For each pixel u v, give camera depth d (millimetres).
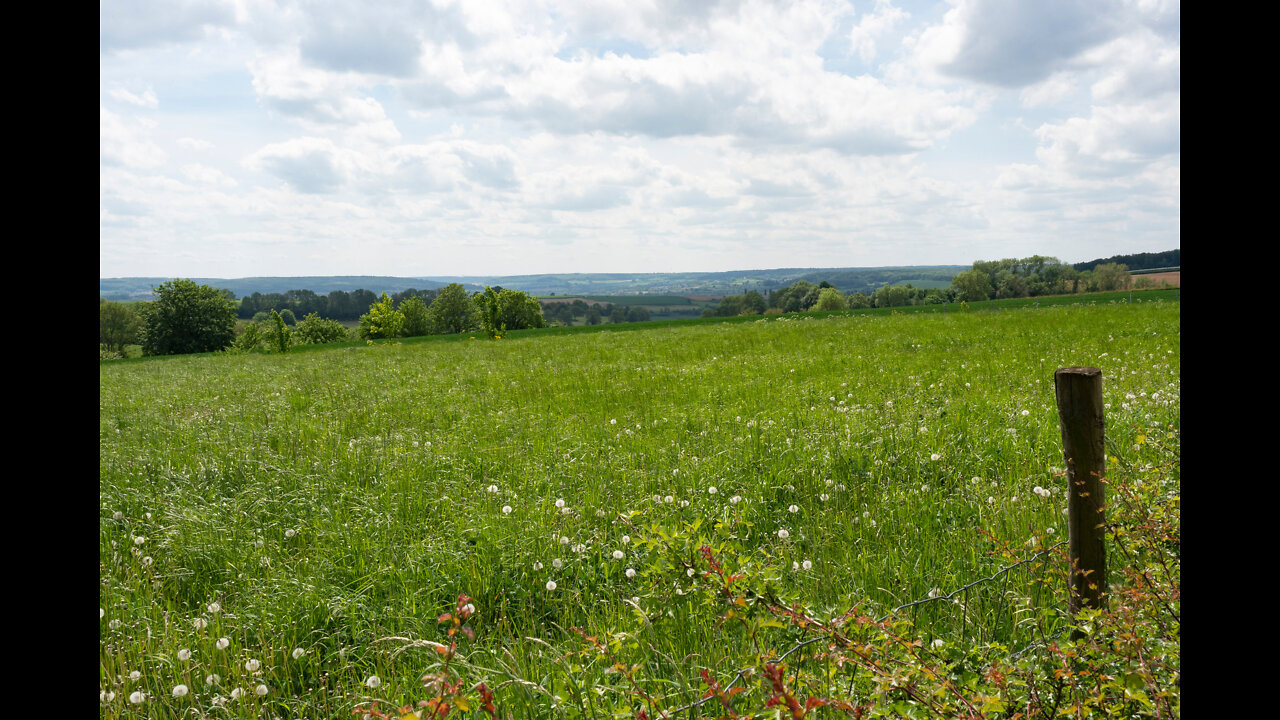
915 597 3811
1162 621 2320
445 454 7785
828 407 9164
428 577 4434
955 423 7547
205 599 4449
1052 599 3539
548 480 6531
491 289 51438
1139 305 29891
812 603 3553
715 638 3363
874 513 5168
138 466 7898
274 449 8852
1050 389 9570
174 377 25562
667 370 16016
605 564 4430
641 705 2539
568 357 23234
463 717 2789
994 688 2344
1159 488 3029
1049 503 4852
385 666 3502
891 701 2318
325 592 4281
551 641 3760
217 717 3186
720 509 5332
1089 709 2152
